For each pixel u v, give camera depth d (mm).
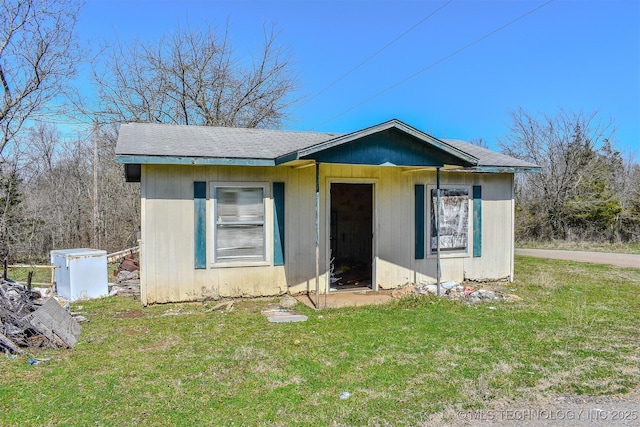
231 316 6777
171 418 3410
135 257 12297
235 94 22500
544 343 5312
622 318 6551
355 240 12906
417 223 9344
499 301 7715
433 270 9492
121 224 17422
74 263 8109
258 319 6566
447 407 3627
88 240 16969
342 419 3412
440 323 6246
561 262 13648
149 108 20500
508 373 4355
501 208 10047
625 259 14273
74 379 4172
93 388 3965
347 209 12953
